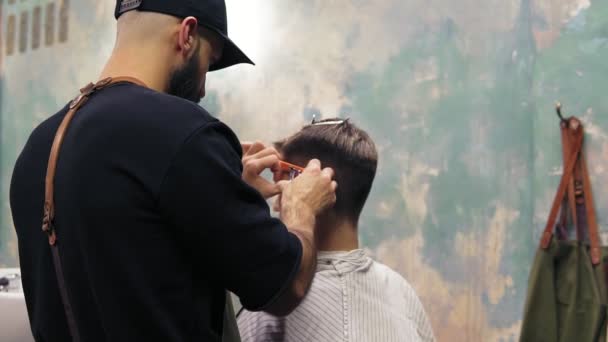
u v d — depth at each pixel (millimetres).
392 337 1078
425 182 2514
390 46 2652
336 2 2816
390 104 2627
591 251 2086
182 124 860
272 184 1106
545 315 2084
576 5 2234
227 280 873
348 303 1065
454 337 2400
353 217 1146
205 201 837
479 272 2363
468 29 2465
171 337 838
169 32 981
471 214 2396
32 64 3852
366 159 1149
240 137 3051
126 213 835
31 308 978
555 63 2258
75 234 858
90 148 869
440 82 2510
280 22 2979
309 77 2867
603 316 2006
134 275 829
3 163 3875
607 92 2148
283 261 893
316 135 1168
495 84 2387
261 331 1067
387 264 2574
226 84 3125
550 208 2219
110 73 971
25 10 3916
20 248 972
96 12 3635
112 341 831
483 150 2391
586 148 2166
